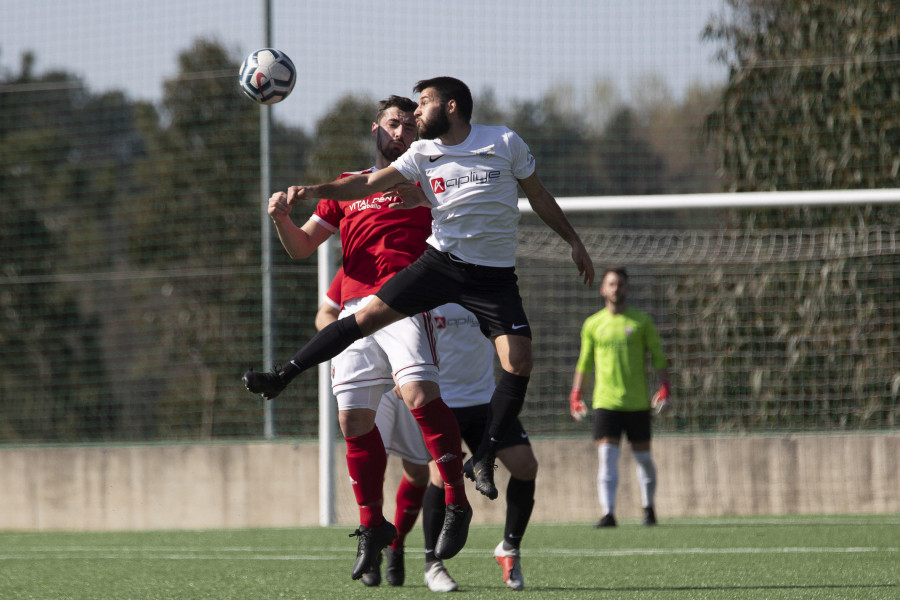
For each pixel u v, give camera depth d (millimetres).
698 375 42062
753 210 44250
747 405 41906
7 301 63875
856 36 45250
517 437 17641
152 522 35469
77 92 72188
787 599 15789
